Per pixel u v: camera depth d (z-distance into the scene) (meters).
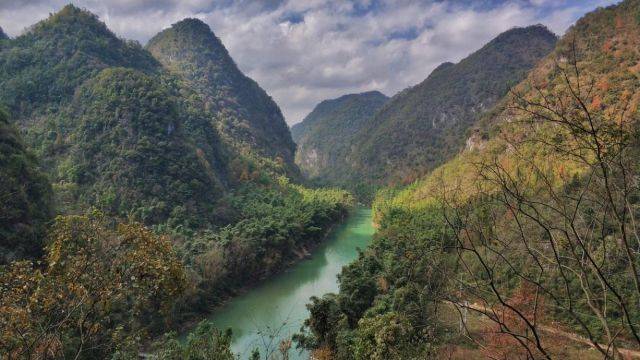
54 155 74.88
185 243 55.56
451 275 4.99
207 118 121.75
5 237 36.84
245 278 56.34
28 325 8.46
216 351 24.22
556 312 23.86
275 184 119.81
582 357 20.61
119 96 82.69
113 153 73.44
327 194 123.81
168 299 10.55
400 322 24.31
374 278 39.38
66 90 92.25
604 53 79.38
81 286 8.74
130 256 9.28
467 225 4.84
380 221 86.88
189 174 78.06
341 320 32.06
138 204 66.62
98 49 113.31
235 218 78.44
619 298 3.97
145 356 24.16
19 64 99.19
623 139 4.08
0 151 44.34
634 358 22.16
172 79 139.12
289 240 68.12
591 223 4.62
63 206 58.41
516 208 4.57
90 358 14.85
